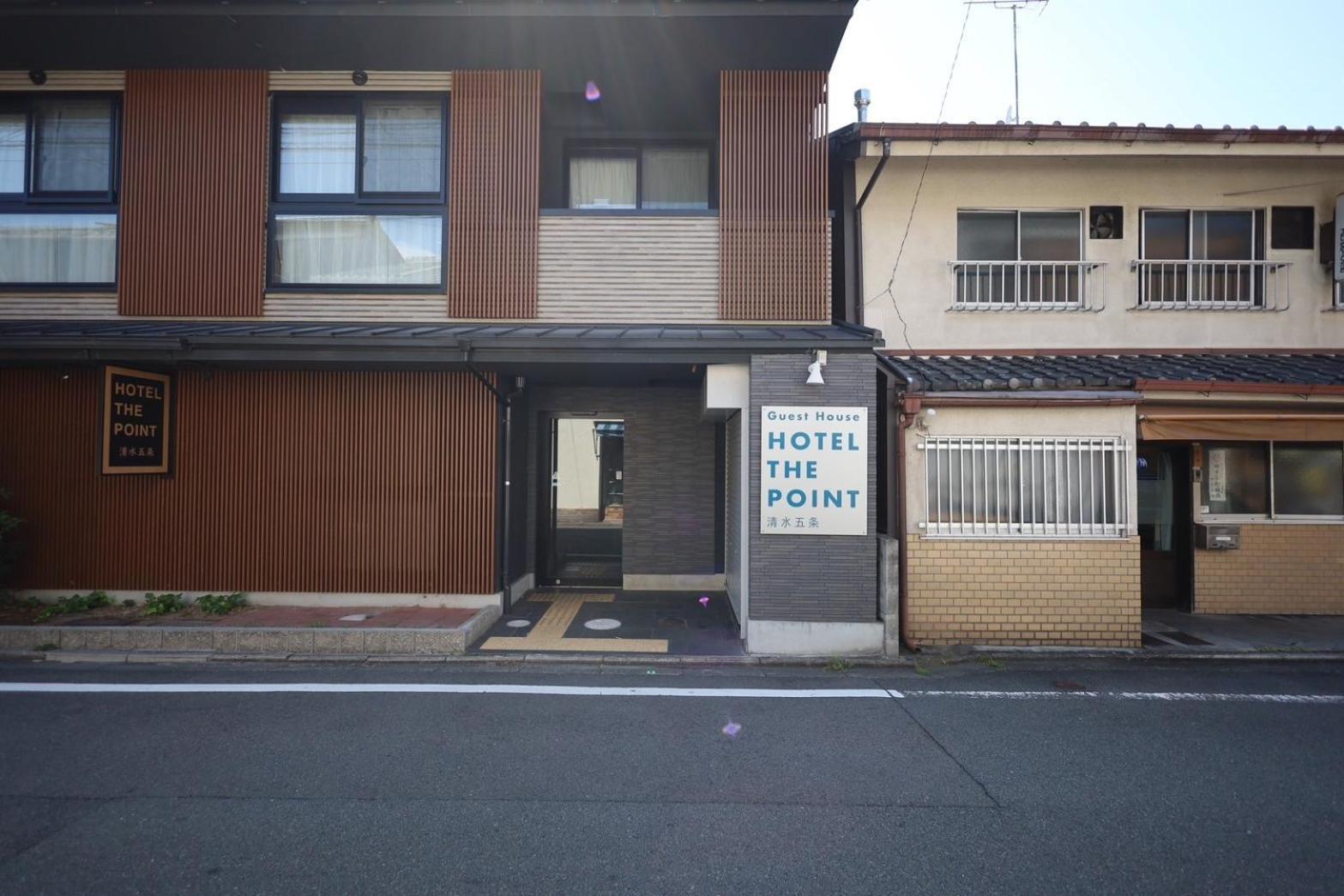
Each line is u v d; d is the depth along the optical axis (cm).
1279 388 688
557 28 750
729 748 447
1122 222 895
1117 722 496
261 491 762
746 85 819
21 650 629
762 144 815
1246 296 902
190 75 811
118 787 385
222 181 805
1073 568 691
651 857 325
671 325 805
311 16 729
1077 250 902
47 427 757
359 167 820
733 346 661
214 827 345
